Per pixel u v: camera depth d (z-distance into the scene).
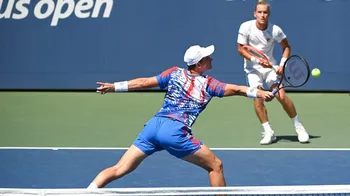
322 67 30.55
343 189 13.39
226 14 30.30
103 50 30.88
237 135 24.97
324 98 30.31
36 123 26.67
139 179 19.70
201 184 19.22
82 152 22.61
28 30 30.92
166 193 13.19
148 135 15.54
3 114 27.95
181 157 15.52
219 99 30.48
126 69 30.86
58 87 31.20
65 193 13.13
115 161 21.61
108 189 13.17
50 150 22.84
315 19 30.27
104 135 24.97
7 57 31.08
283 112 28.28
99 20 30.77
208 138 24.53
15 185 19.11
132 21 30.62
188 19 30.44
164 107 15.85
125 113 28.27
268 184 19.19
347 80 30.67
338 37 30.34
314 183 19.27
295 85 17.16
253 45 23.48
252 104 29.67
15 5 30.83
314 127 26.09
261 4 23.17
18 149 22.98
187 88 15.69
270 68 23.20
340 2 30.20
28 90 31.34
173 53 30.61
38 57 31.05
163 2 30.53
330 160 21.61
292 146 23.31
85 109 28.81
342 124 26.53
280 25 30.33
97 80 31.02
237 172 20.36
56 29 30.89
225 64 30.44
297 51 30.42
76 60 31.02
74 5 30.78
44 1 30.81
